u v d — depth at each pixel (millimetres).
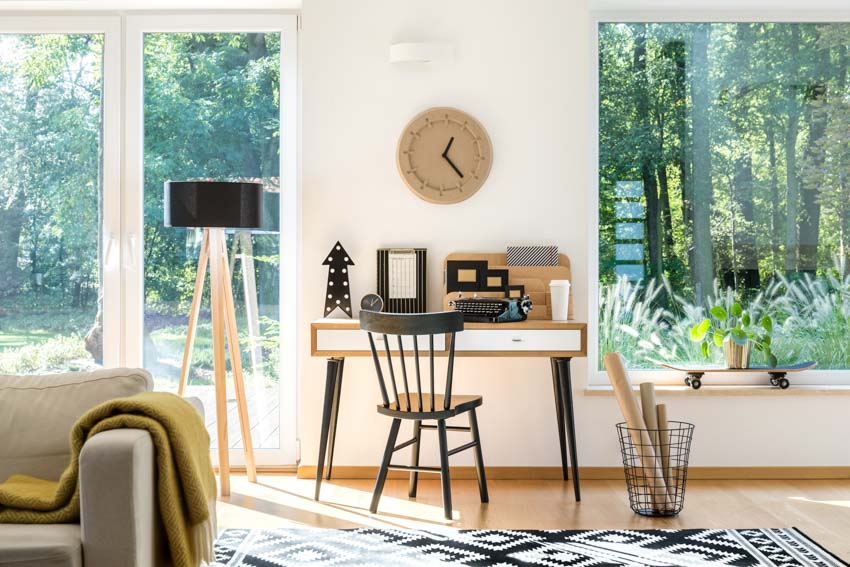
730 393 4105
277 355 4305
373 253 4137
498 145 4141
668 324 4320
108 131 4273
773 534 3186
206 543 2230
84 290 4293
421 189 4094
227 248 4293
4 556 1904
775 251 4328
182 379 3900
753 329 4316
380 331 3352
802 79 4324
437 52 4027
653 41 4324
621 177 4336
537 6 4129
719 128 4332
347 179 4137
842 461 4152
